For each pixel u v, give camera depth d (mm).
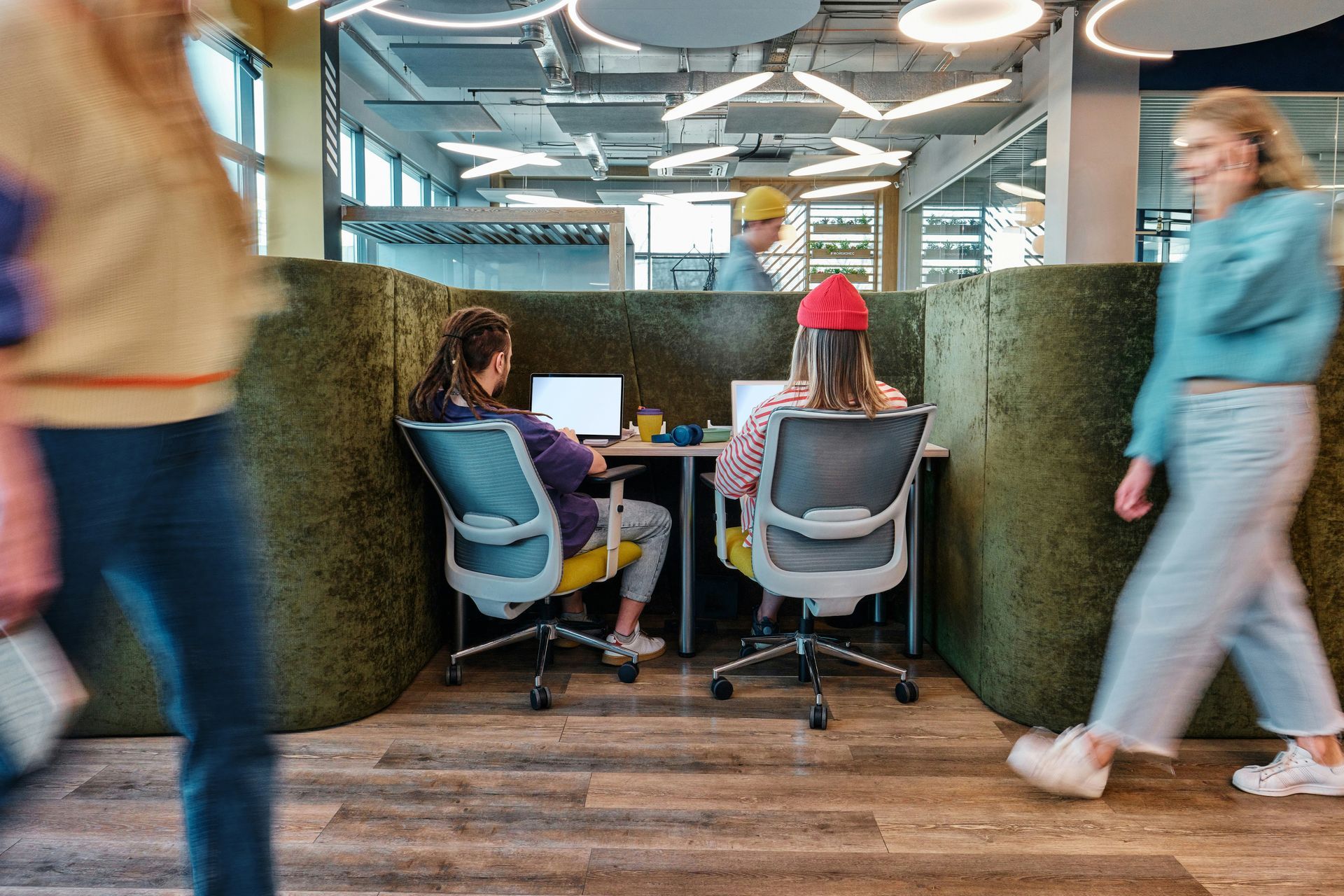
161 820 1769
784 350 3291
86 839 1693
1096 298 2111
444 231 8133
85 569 817
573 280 9195
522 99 10461
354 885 1543
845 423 2150
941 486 2828
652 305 3291
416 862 1617
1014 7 3943
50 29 746
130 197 802
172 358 860
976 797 1882
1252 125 1518
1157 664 1633
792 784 1939
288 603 2186
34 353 769
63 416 791
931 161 11328
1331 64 6730
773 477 2215
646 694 2506
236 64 6871
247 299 995
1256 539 1546
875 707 2404
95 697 2168
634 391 3307
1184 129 1601
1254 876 1573
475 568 2457
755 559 2285
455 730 2234
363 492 2275
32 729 777
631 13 4539
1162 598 1628
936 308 2912
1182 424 1615
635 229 14016
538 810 1816
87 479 807
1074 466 2160
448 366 2330
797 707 2406
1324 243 1497
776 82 8297
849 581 2303
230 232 953
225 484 948
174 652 934
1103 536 2146
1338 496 2117
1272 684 1801
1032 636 2240
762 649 2715
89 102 769
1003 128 8500
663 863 1617
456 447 2268
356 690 2281
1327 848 1666
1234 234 1525
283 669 2193
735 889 1535
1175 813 1807
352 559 2252
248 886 961
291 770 1997
